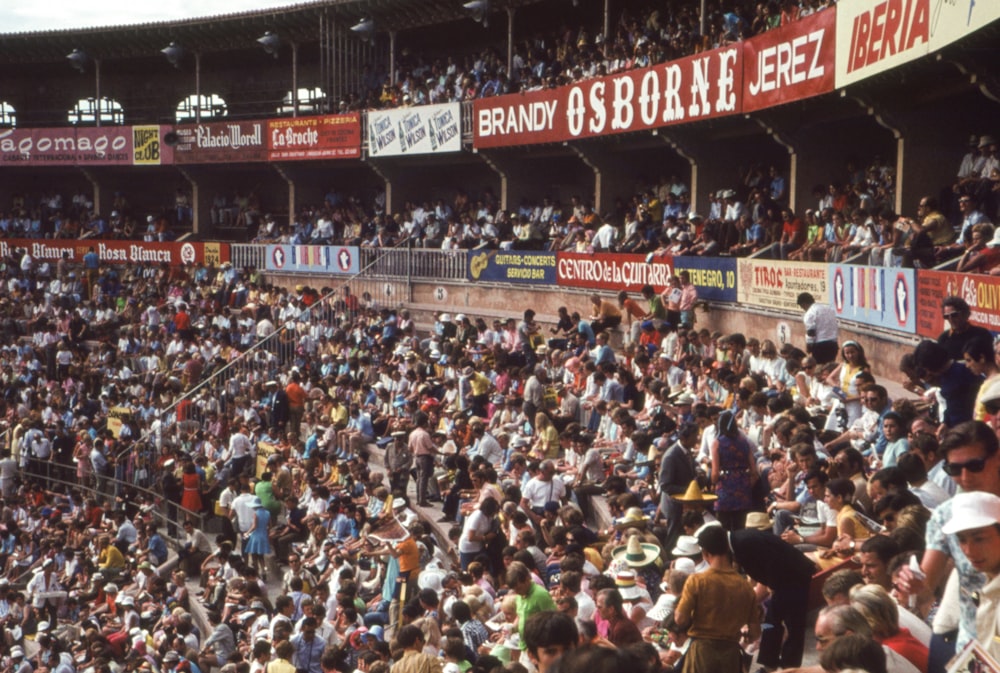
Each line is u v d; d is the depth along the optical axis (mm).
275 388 25750
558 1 35531
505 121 33594
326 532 18969
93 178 46844
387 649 11719
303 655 14047
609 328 24016
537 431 18156
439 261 32312
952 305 9805
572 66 32406
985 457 6062
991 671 5027
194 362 30188
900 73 18875
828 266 19297
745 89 23922
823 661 5270
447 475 18938
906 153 21000
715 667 7547
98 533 23906
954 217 19266
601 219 30734
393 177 39219
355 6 38875
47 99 51000
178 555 22047
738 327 22531
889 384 16656
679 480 12258
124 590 20406
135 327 36312
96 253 42594
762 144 28969
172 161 43344
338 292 32875
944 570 6312
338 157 38906
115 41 45281
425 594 12594
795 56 21859
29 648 21453
